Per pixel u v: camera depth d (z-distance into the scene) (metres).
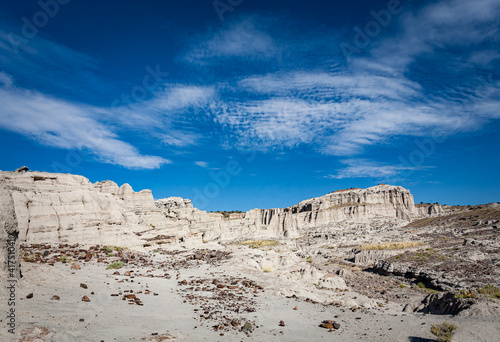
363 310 23.11
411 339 15.80
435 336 16.19
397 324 18.69
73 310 13.48
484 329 16.23
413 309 25.95
